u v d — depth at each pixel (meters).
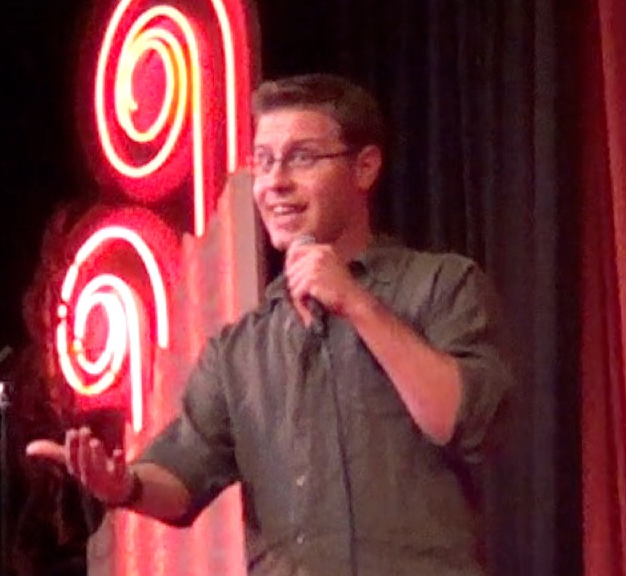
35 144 11.70
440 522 5.31
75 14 11.64
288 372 5.52
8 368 10.79
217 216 10.61
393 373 5.13
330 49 10.58
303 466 5.40
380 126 5.62
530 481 9.07
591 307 8.92
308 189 5.46
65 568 10.94
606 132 8.93
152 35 11.09
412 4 10.15
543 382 8.97
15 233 11.55
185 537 10.53
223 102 10.69
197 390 5.87
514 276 9.31
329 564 5.30
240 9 10.59
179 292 10.76
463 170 9.77
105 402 10.93
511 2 9.49
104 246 11.15
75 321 11.08
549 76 9.14
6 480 10.57
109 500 5.53
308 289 5.17
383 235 5.79
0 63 11.70
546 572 8.90
